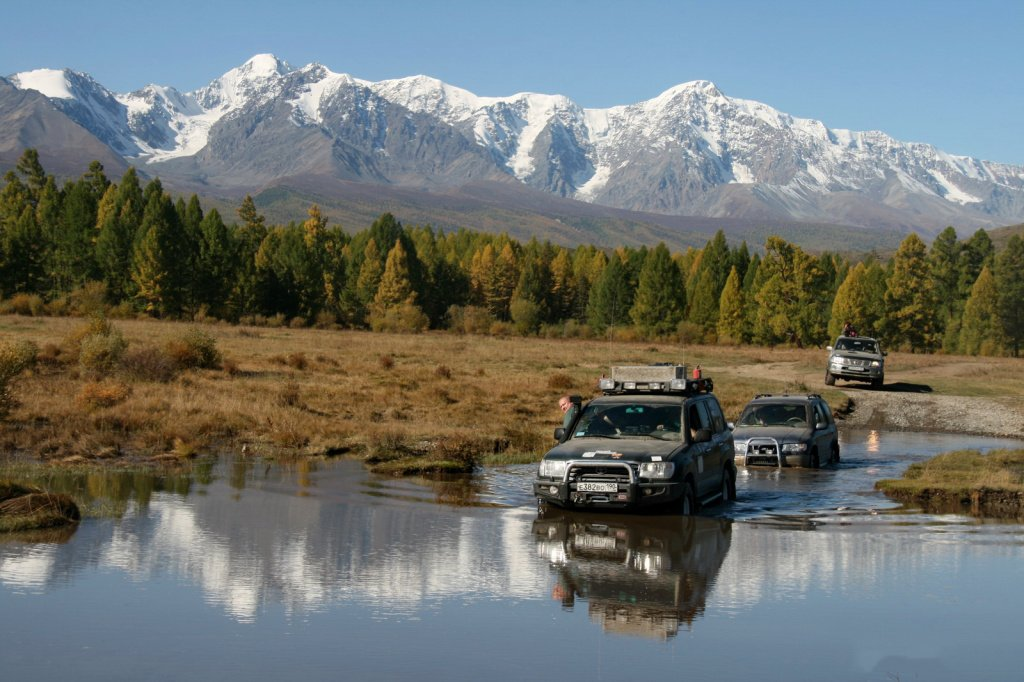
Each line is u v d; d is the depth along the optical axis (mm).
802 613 9500
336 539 12625
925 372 65250
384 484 17766
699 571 11266
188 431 22922
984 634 8852
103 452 19906
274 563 11172
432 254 167750
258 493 16203
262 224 172750
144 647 8141
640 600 9914
